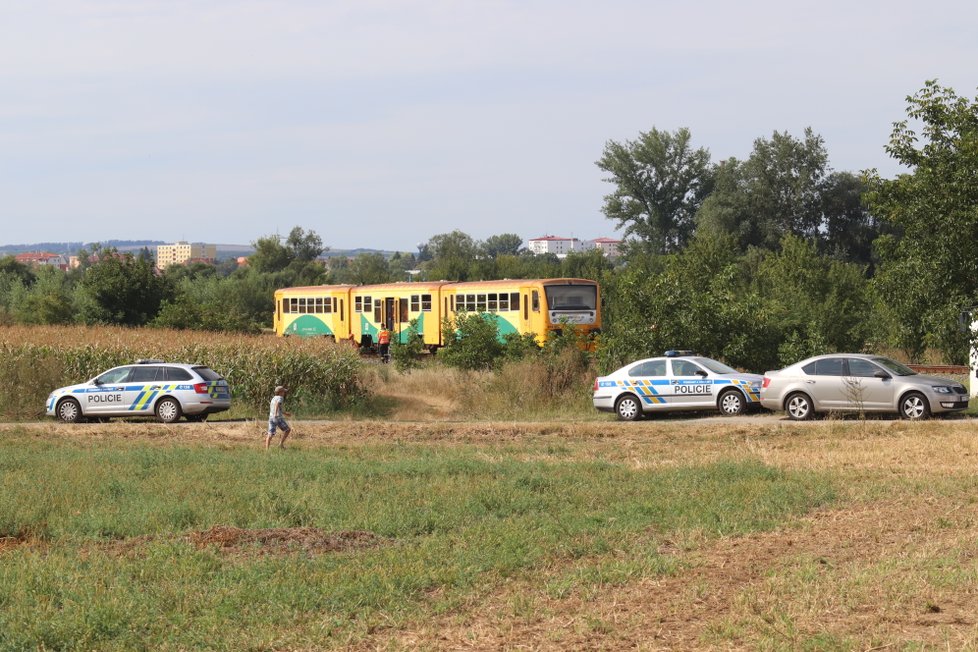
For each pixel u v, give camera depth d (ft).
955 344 98.53
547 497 59.47
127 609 36.19
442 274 378.12
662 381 110.22
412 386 149.79
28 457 80.74
